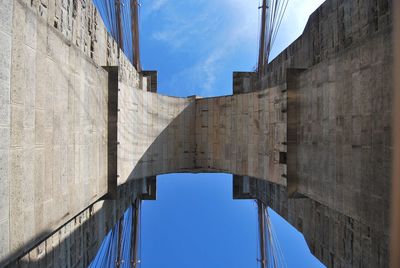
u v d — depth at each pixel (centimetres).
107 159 1731
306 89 1691
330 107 1427
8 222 830
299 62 1936
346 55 1297
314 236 1891
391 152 1023
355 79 1234
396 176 997
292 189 1791
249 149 2438
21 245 891
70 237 1490
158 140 2586
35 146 972
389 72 1030
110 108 1753
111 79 1761
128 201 2534
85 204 1403
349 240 1501
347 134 1291
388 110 1038
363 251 1375
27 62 923
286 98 1906
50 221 1068
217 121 2778
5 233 816
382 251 1235
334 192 1390
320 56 1677
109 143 1747
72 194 1258
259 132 2316
